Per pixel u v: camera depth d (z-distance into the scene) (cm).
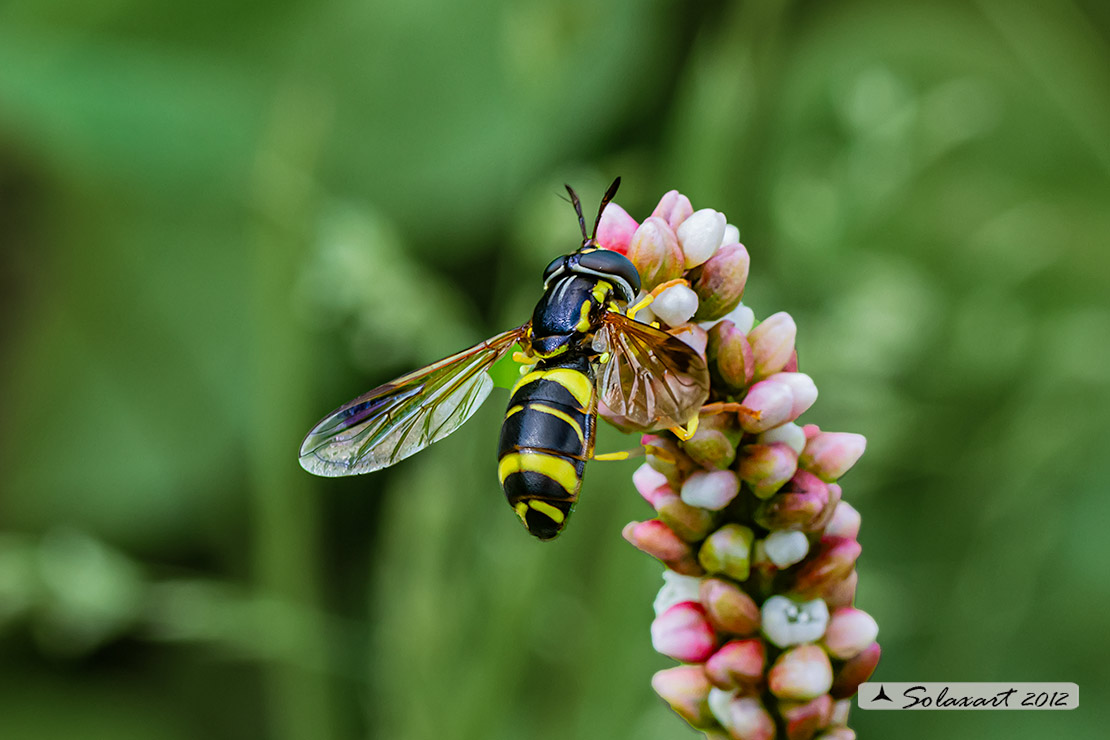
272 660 18
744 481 13
